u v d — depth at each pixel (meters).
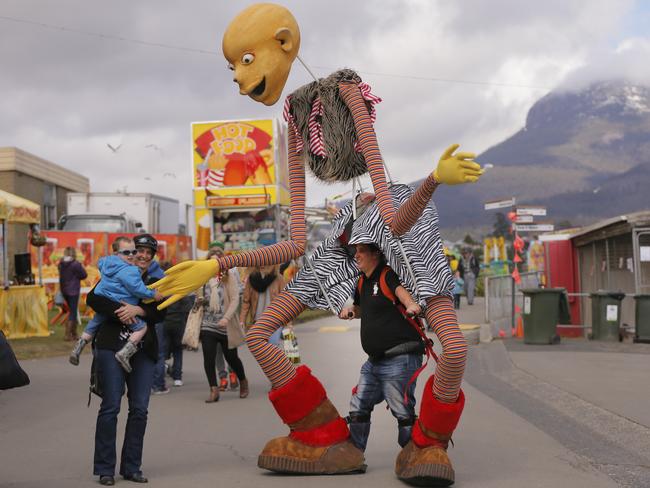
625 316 18.92
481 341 16.95
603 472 6.18
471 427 8.03
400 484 5.88
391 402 6.06
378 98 6.09
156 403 9.91
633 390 9.83
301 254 6.29
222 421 8.64
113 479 5.96
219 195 25.97
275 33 5.77
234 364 10.28
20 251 30.88
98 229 28.41
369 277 6.11
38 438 7.72
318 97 6.14
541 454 6.82
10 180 33.66
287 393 6.12
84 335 6.11
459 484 5.86
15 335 17.30
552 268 22.58
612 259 19.72
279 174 26.34
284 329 11.29
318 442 6.19
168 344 11.30
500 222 98.38
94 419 8.73
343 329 21.94
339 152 6.11
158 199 32.12
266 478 6.13
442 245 6.06
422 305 5.74
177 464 6.66
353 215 6.25
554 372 11.63
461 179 5.27
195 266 5.96
